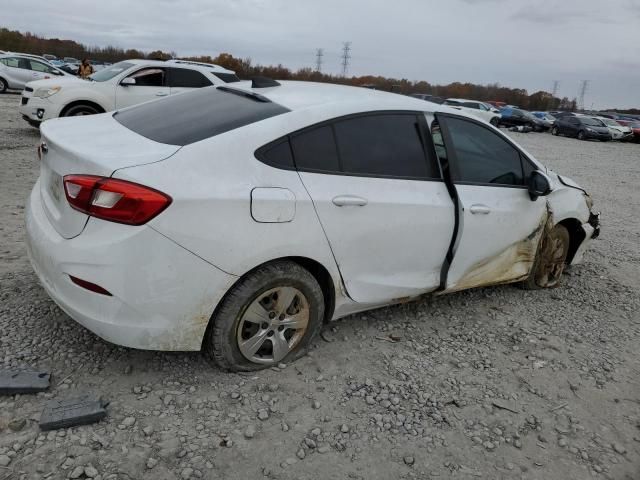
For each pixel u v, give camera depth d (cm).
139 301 244
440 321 393
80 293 246
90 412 244
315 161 291
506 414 294
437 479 241
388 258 326
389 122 330
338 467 240
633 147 2744
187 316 256
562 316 429
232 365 286
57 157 267
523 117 3106
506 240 395
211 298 259
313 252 286
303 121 291
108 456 228
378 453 252
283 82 368
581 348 379
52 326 315
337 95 333
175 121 302
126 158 247
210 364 296
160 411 259
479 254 378
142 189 236
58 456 224
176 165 249
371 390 298
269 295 285
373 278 325
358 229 302
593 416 303
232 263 257
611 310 453
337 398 287
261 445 246
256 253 263
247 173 265
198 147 261
